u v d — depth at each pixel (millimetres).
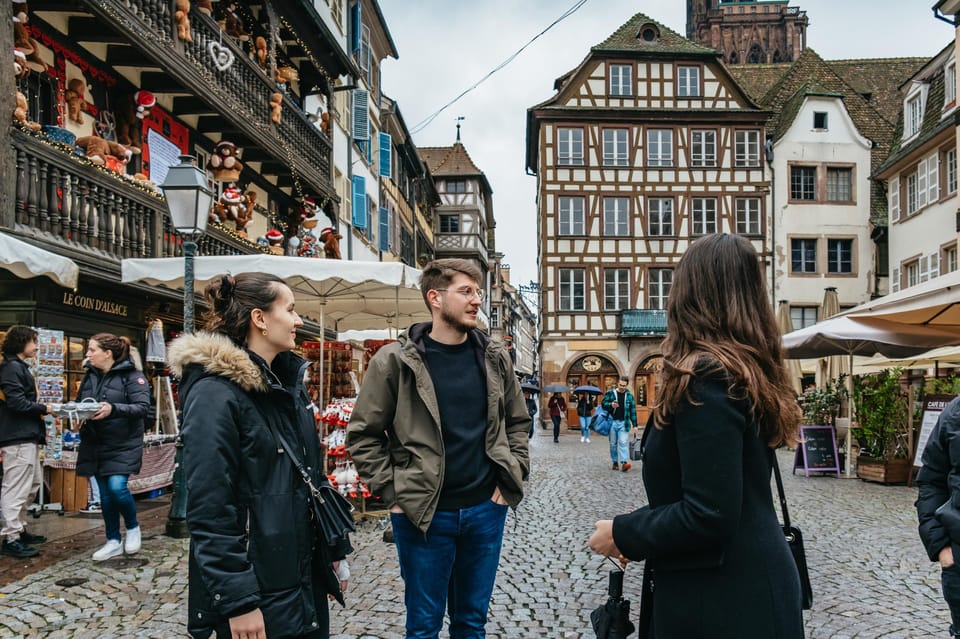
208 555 2129
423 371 3252
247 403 2311
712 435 1688
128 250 9906
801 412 1874
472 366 3375
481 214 53438
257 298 2490
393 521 3297
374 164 28812
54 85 9641
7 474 6227
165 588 5270
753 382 1730
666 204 35469
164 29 10664
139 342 10961
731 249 1911
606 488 11344
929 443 2996
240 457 2285
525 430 3504
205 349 2299
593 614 2070
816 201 35188
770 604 1726
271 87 14633
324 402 9508
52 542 6773
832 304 21547
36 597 5043
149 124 11844
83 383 6219
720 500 1660
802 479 12750
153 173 11969
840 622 4668
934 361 14664
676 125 35500
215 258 7992
